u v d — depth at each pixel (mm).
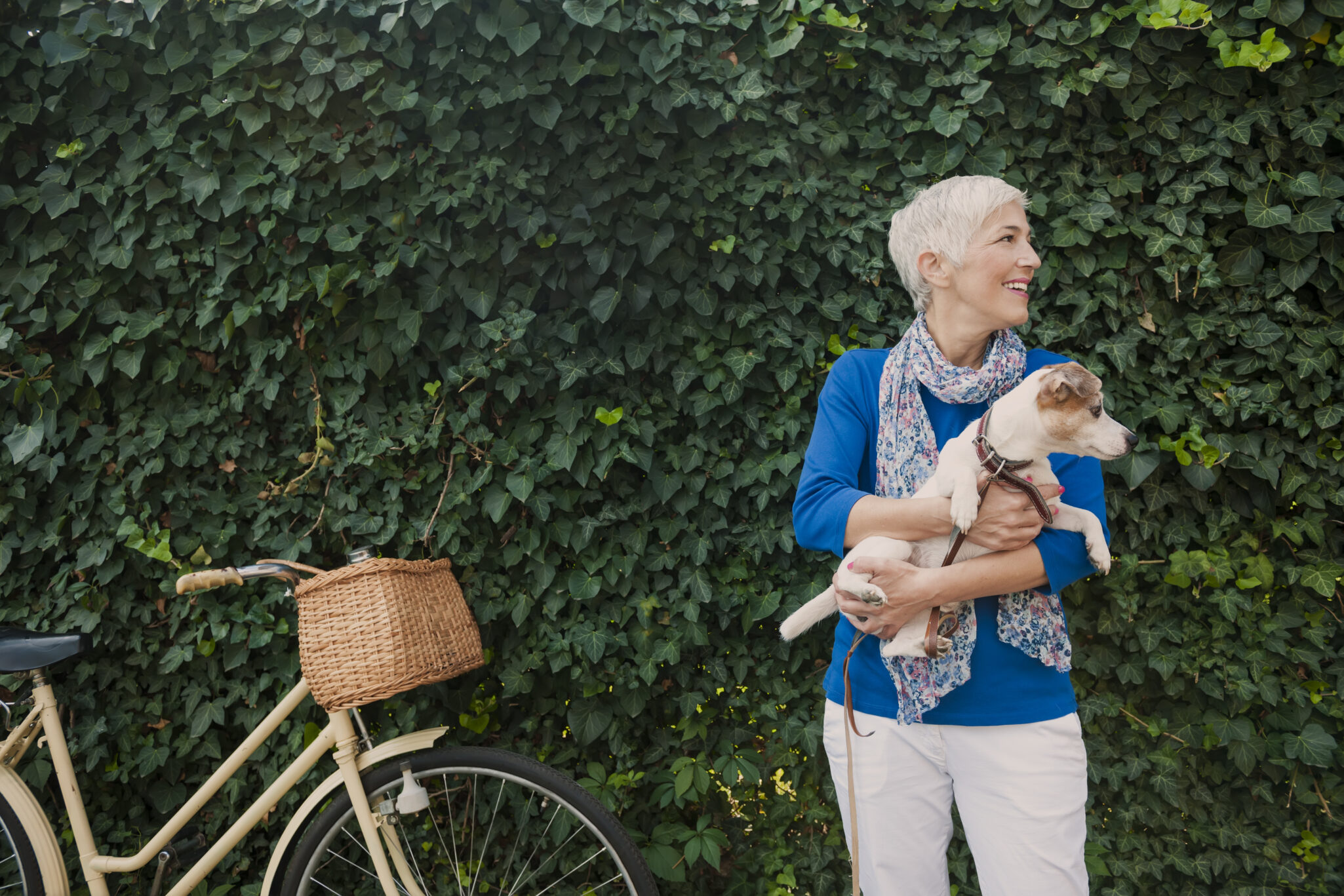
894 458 1578
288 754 2367
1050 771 1461
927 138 2357
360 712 2316
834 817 2422
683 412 2393
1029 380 1420
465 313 2322
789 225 2342
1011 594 1476
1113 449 1354
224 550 2340
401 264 2309
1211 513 2375
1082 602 2432
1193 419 2326
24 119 2223
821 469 1621
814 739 2365
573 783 2082
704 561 2332
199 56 2221
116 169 2268
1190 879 2469
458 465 2357
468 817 2443
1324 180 2283
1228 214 2326
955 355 1593
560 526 2354
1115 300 2334
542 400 2373
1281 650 2334
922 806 1566
